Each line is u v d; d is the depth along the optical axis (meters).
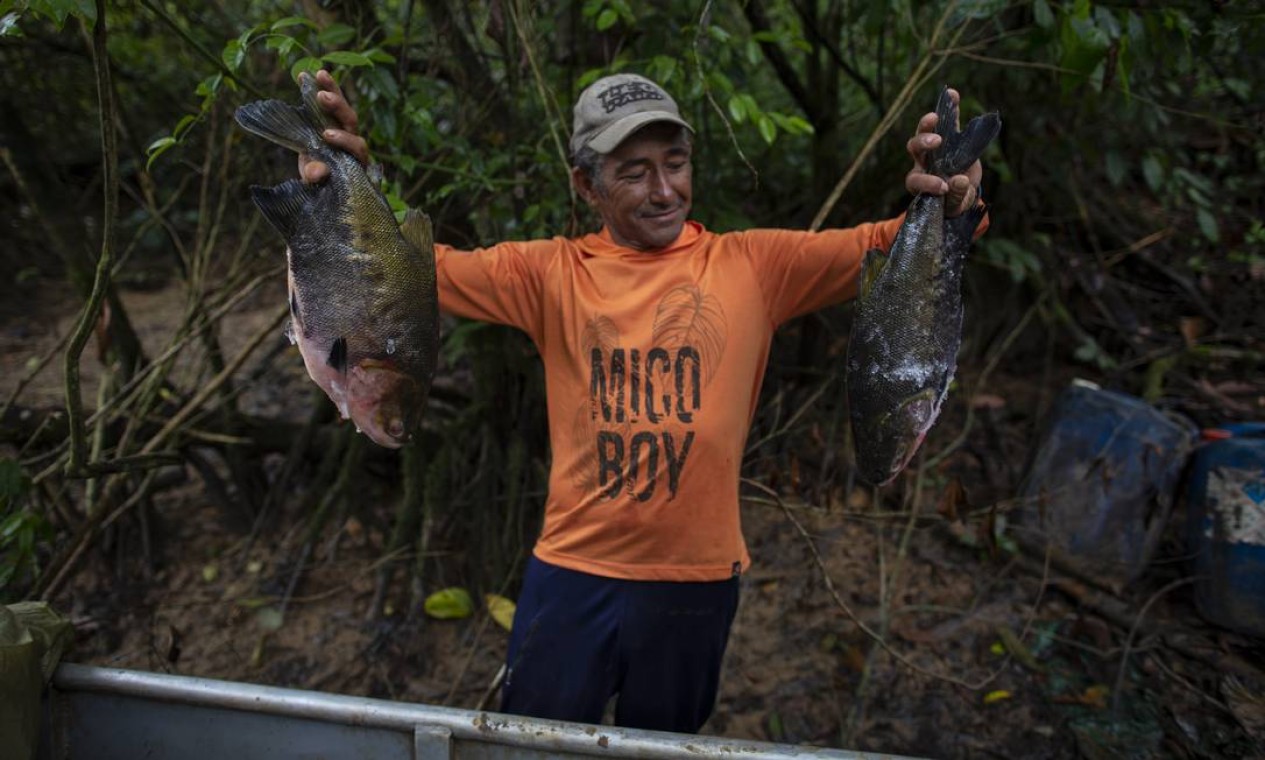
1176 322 4.26
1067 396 3.22
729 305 1.84
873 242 1.84
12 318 6.43
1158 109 3.19
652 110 1.79
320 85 1.56
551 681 1.94
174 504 3.81
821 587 3.15
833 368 3.77
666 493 1.83
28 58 4.36
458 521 3.38
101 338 3.16
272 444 3.65
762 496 3.47
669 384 1.83
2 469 2.50
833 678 2.81
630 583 1.87
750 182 3.80
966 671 2.79
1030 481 3.20
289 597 3.25
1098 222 4.50
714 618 1.92
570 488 1.91
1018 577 3.12
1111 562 2.97
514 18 2.53
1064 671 2.76
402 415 1.64
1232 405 3.66
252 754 1.77
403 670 3.01
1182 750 2.44
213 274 5.29
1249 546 2.68
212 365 3.60
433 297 1.66
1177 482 2.96
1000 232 4.08
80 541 2.82
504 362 3.31
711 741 1.57
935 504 3.43
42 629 1.78
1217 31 2.58
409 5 2.68
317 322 1.58
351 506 3.44
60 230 3.39
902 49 3.55
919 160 1.68
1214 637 2.77
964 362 4.16
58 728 1.83
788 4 3.37
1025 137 3.71
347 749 1.72
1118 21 2.46
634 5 2.99
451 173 2.92
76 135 5.81
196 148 4.38
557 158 2.78
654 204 1.82
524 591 2.02
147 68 4.70
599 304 1.87
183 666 3.04
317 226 1.57
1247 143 4.29
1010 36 2.80
